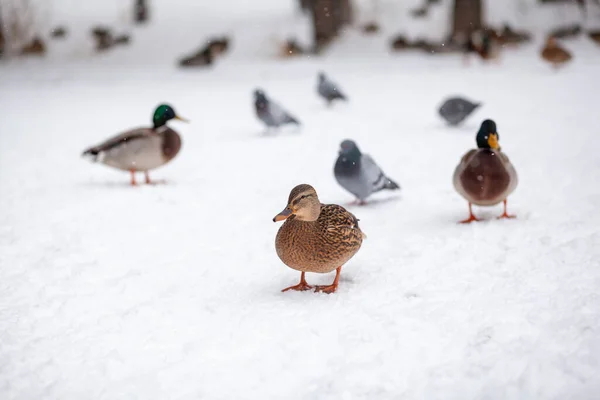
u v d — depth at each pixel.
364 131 7.92
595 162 6.47
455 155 6.96
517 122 7.83
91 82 14.34
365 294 5.13
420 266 5.30
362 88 11.75
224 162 7.05
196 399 4.61
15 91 12.88
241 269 5.38
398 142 7.43
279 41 18.67
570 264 5.24
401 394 4.55
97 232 5.76
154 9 23.50
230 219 5.89
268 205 6.08
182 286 5.25
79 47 19.58
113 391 4.73
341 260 5.09
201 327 4.98
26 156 7.35
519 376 4.66
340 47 17.94
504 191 5.60
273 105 7.87
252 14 22.11
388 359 4.79
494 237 5.50
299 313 5.04
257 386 4.73
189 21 21.64
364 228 5.72
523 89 10.16
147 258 5.48
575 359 4.73
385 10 20.33
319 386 4.68
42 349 4.90
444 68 14.07
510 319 4.93
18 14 20.97
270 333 4.94
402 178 6.47
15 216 5.98
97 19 22.39
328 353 4.84
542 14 18.19
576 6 18.19
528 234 5.51
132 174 6.48
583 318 4.91
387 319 4.98
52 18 22.23
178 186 6.46
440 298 5.07
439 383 4.64
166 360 4.84
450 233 5.59
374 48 17.58
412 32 18.66
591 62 13.09
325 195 6.25
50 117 9.44
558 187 6.08
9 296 5.20
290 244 5.05
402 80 12.50
